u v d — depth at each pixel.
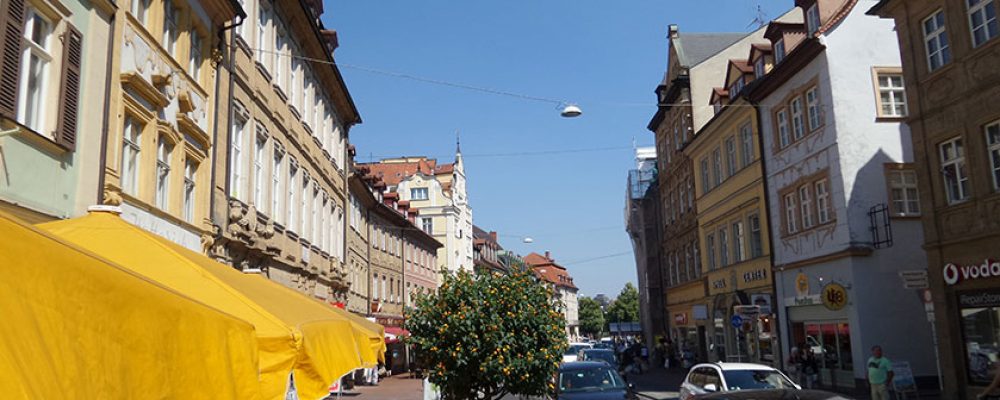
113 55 10.94
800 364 24.03
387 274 47.41
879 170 23.08
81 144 10.00
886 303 22.31
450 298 12.80
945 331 17.83
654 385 31.02
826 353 24.41
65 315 2.89
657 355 44.41
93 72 10.38
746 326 28.80
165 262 6.43
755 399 8.16
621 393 14.38
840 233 23.05
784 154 26.97
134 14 12.09
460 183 76.94
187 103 13.91
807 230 25.22
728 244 33.00
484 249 95.00
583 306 129.88
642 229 52.69
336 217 30.45
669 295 46.06
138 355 3.31
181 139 13.90
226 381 4.04
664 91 45.66
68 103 9.59
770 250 28.06
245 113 17.83
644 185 54.22
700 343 38.72
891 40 24.06
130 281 3.43
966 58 17.12
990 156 16.66
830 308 22.27
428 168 75.06
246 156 17.94
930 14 18.50
